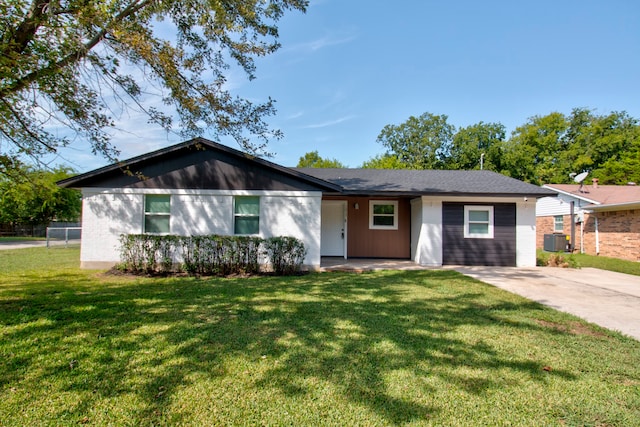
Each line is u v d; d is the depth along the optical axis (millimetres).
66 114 6223
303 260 10094
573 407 2812
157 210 10242
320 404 2787
